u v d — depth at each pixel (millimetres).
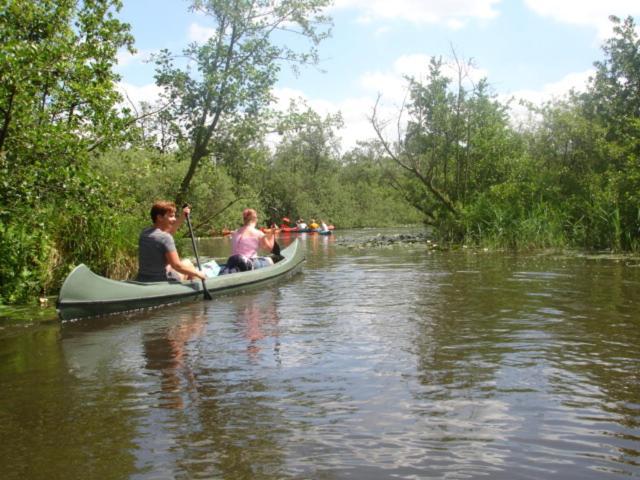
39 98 7543
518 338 4395
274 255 10031
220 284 7066
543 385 3240
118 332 5059
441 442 2494
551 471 2209
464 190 18844
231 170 14445
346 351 4113
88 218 7676
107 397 3201
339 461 2324
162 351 4281
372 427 2674
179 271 6680
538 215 14742
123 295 5980
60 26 7543
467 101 18750
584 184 15430
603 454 2346
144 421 2812
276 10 12844
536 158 17656
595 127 15828
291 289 7656
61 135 6832
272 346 4332
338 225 43031
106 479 2215
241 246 8344
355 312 5734
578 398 3012
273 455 2391
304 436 2582
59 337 4910
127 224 8922
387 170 20391
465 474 2195
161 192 20578
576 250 12758
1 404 3125
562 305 5789
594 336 4406
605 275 8094
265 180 41469
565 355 3867
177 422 2787
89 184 7121
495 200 16641
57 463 2365
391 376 3477
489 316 5328
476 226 16609
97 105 7629
